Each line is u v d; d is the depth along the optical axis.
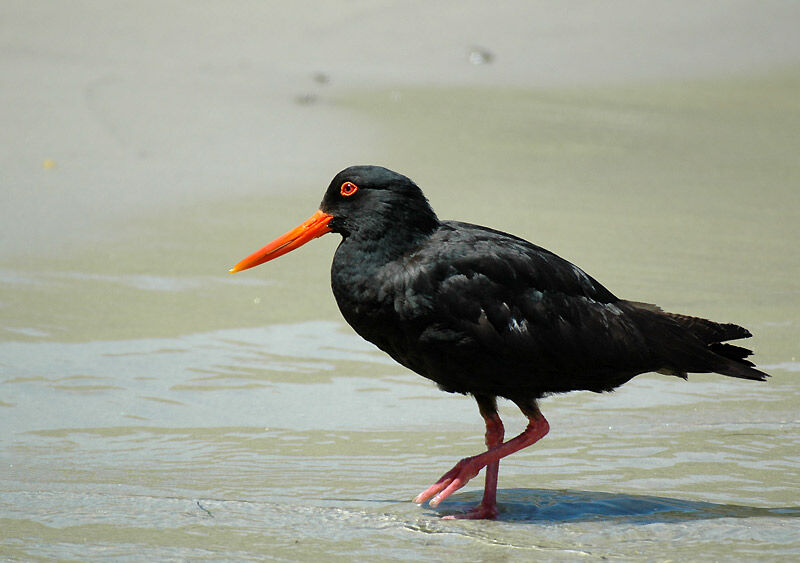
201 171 17.94
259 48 24.47
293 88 22.34
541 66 24.77
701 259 15.16
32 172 17.25
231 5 26.61
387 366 11.84
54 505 8.12
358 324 8.80
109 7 25.75
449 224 8.97
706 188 18.47
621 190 18.19
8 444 9.57
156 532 7.64
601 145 20.48
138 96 21.00
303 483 8.97
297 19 26.25
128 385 10.96
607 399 11.07
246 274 14.35
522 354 8.52
